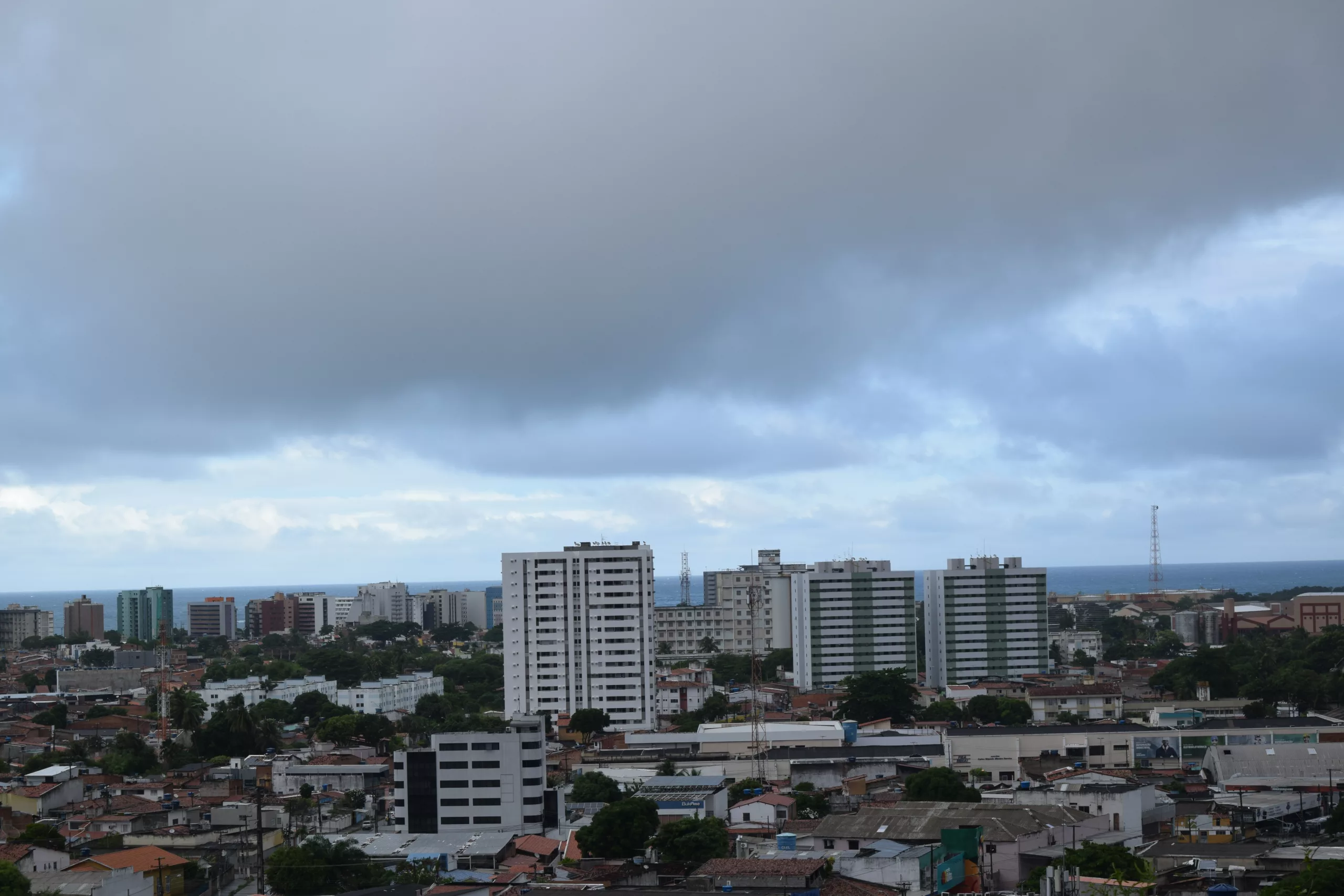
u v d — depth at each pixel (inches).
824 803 6909.5
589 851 5856.3
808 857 4938.5
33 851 5423.2
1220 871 4650.6
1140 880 4330.7
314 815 7229.3
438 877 5408.5
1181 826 5821.9
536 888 4800.7
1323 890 3998.5
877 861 4808.1
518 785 6835.6
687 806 6673.2
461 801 6860.2
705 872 4724.4
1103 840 5319.9
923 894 4557.1
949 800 6441.9
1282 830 6186.0
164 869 5477.4
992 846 5000.0
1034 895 4414.4
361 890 4916.3
